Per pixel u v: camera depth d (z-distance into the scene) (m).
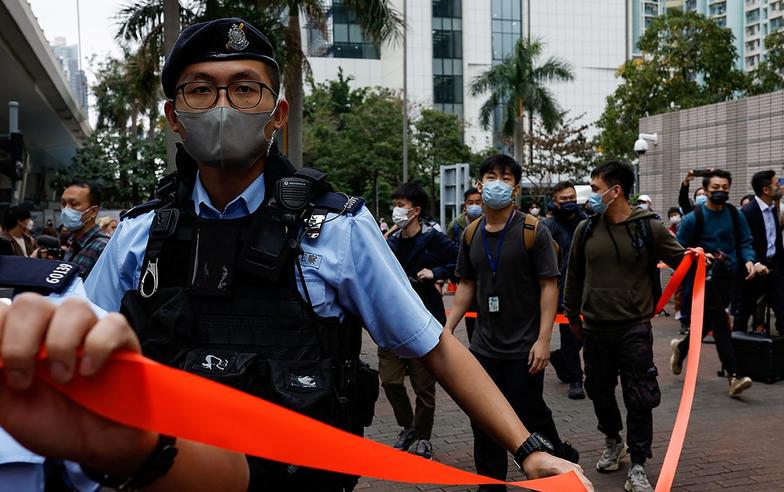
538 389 3.89
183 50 1.46
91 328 0.60
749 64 116.38
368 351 8.84
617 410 4.46
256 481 1.30
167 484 0.76
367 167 37.53
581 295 4.49
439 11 65.62
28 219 7.92
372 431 5.58
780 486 4.18
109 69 39.72
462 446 5.11
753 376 6.88
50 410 0.63
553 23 70.31
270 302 1.41
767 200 7.24
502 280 3.91
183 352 1.36
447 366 1.45
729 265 6.17
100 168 31.08
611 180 4.22
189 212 1.50
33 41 22.05
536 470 1.34
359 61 66.50
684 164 16.72
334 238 1.45
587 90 71.94
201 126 1.43
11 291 1.18
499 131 44.56
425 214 5.15
